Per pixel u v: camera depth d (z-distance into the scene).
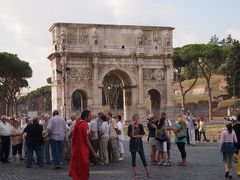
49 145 35.31
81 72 102.25
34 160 37.22
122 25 104.88
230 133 25.94
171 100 108.25
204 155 39.44
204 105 150.12
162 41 108.31
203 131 59.84
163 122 32.19
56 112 31.84
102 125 34.19
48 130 31.45
